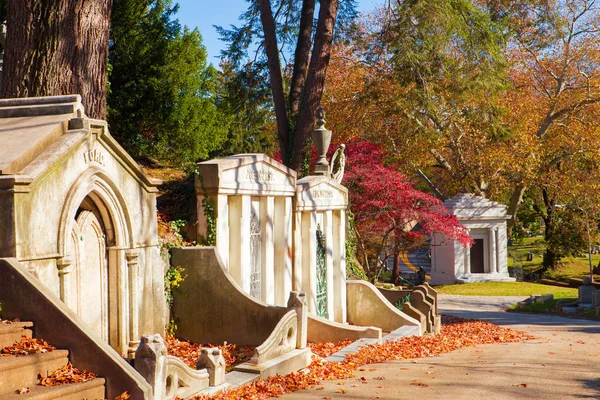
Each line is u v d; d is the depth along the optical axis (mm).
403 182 30391
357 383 9641
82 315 9633
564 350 15242
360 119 36781
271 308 11773
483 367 11508
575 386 9414
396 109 33438
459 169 42812
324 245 17844
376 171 28531
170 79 29547
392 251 32406
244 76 26688
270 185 14648
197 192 12953
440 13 24891
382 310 17781
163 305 11453
